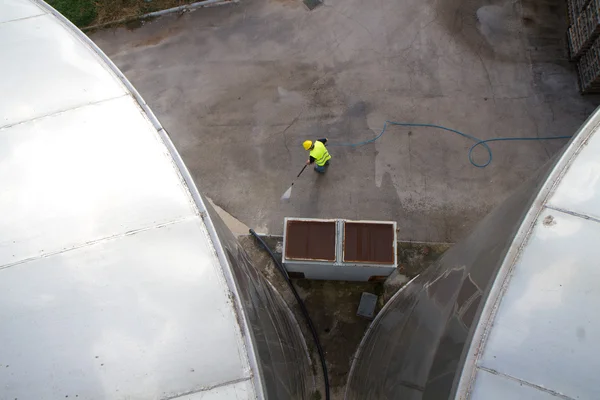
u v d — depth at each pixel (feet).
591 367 10.96
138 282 14.01
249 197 35.55
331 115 37.63
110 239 14.65
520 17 40.14
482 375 11.21
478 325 11.62
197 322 13.47
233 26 41.19
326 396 29.17
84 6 42.19
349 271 27.96
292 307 31.58
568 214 12.35
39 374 12.81
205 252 14.52
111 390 12.71
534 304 11.60
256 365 13.03
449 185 35.01
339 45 39.96
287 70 39.40
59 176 15.74
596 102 37.01
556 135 36.22
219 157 36.99
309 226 26.81
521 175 35.14
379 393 19.60
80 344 13.17
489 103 37.40
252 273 21.15
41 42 18.51
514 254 12.10
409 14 40.65
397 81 38.40
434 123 36.94
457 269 16.66
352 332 30.76
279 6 41.57
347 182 35.47
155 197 15.44
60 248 14.49
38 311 13.56
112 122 16.79
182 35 41.19
